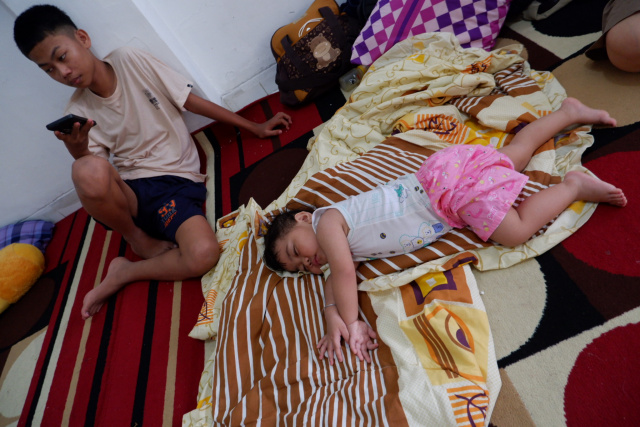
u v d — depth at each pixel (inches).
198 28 62.3
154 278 52.2
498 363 30.1
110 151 60.3
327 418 29.6
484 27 53.6
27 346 56.9
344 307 33.5
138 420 40.9
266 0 62.9
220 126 70.4
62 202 76.4
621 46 39.4
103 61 54.7
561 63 48.2
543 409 26.9
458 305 32.6
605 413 25.2
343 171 46.9
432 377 28.9
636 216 32.3
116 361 47.1
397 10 56.1
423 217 35.7
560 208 33.4
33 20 44.2
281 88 66.5
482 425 25.8
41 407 47.9
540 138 39.0
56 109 64.1
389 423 27.4
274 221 42.0
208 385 38.9
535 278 33.1
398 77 52.9
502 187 33.0
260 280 43.3
